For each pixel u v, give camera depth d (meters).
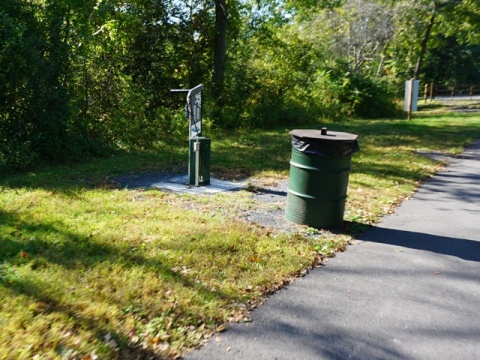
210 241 5.12
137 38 16.86
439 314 3.81
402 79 33.25
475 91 46.94
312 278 4.45
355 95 25.64
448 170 10.45
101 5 13.47
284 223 6.12
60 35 10.22
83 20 11.70
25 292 3.62
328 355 3.16
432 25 30.14
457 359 3.18
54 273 4.03
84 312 3.40
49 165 9.60
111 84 12.38
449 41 47.47
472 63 48.94
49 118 9.57
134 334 3.24
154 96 16.77
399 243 5.57
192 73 18.64
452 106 31.19
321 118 23.88
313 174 5.86
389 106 26.56
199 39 18.83
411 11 28.31
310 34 28.23
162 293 3.82
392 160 11.48
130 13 16.16
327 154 5.73
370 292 4.18
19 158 8.86
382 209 7.07
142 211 6.31
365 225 6.24
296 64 25.31
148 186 8.08
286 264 4.66
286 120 21.20
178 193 7.66
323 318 3.66
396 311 3.83
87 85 11.98
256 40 24.00
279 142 14.66
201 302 3.74
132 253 4.66
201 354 3.11
